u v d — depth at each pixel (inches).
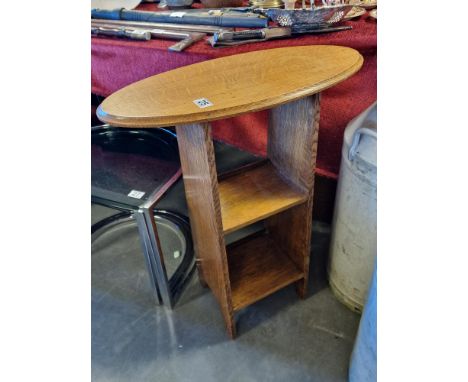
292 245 44.7
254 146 51.1
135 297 49.8
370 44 38.5
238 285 43.5
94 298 50.0
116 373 41.4
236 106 26.6
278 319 45.4
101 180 41.6
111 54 49.6
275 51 37.1
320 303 46.9
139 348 43.7
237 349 42.7
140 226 39.9
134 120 25.9
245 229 58.9
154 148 47.7
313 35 42.5
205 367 41.3
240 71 32.9
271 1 51.1
